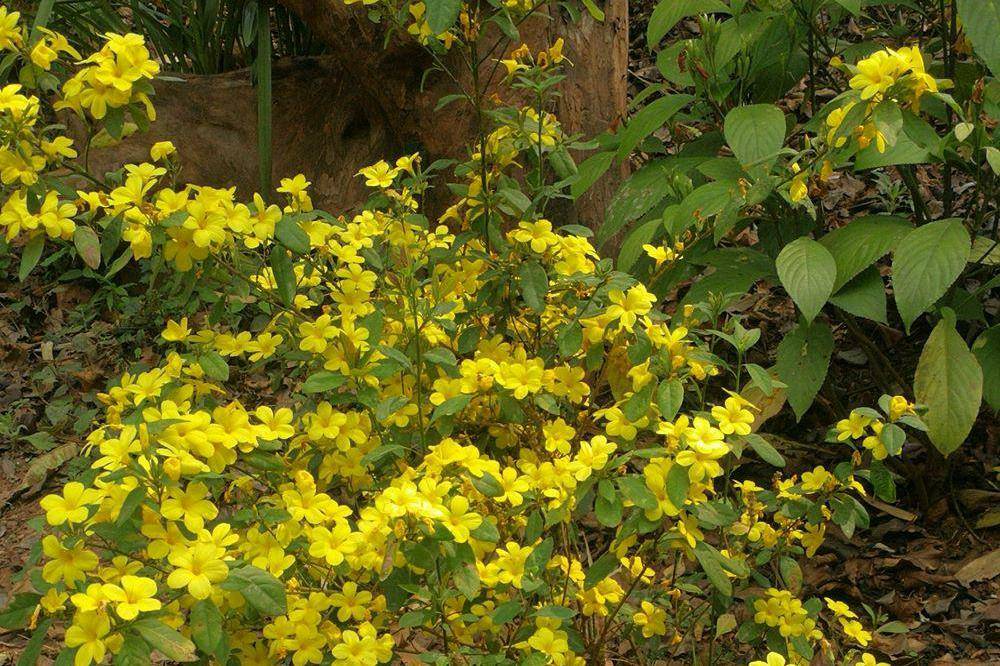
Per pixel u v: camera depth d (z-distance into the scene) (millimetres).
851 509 1684
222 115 3111
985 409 2350
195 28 3201
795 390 2059
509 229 2326
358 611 1535
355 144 3010
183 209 1565
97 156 2980
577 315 1674
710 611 1828
